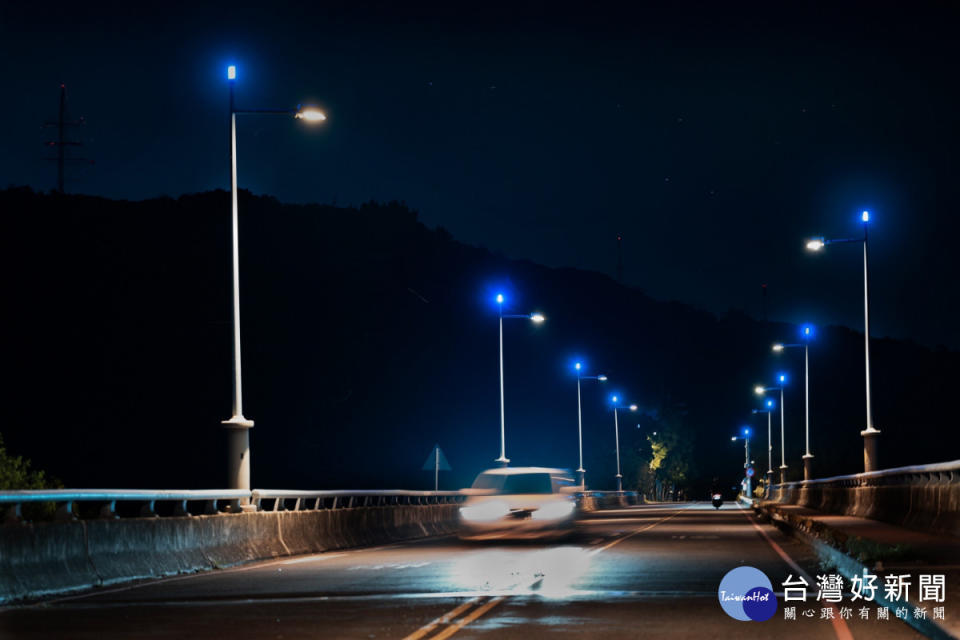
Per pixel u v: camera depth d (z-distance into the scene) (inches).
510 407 5807.1
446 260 6673.2
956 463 1000.2
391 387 5334.6
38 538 620.4
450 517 1630.2
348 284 5757.9
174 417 4719.5
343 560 919.7
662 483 7086.6
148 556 741.3
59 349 4921.3
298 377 5054.1
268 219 6240.2
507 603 558.6
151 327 5157.5
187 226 5974.4
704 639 431.5
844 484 2126.0
